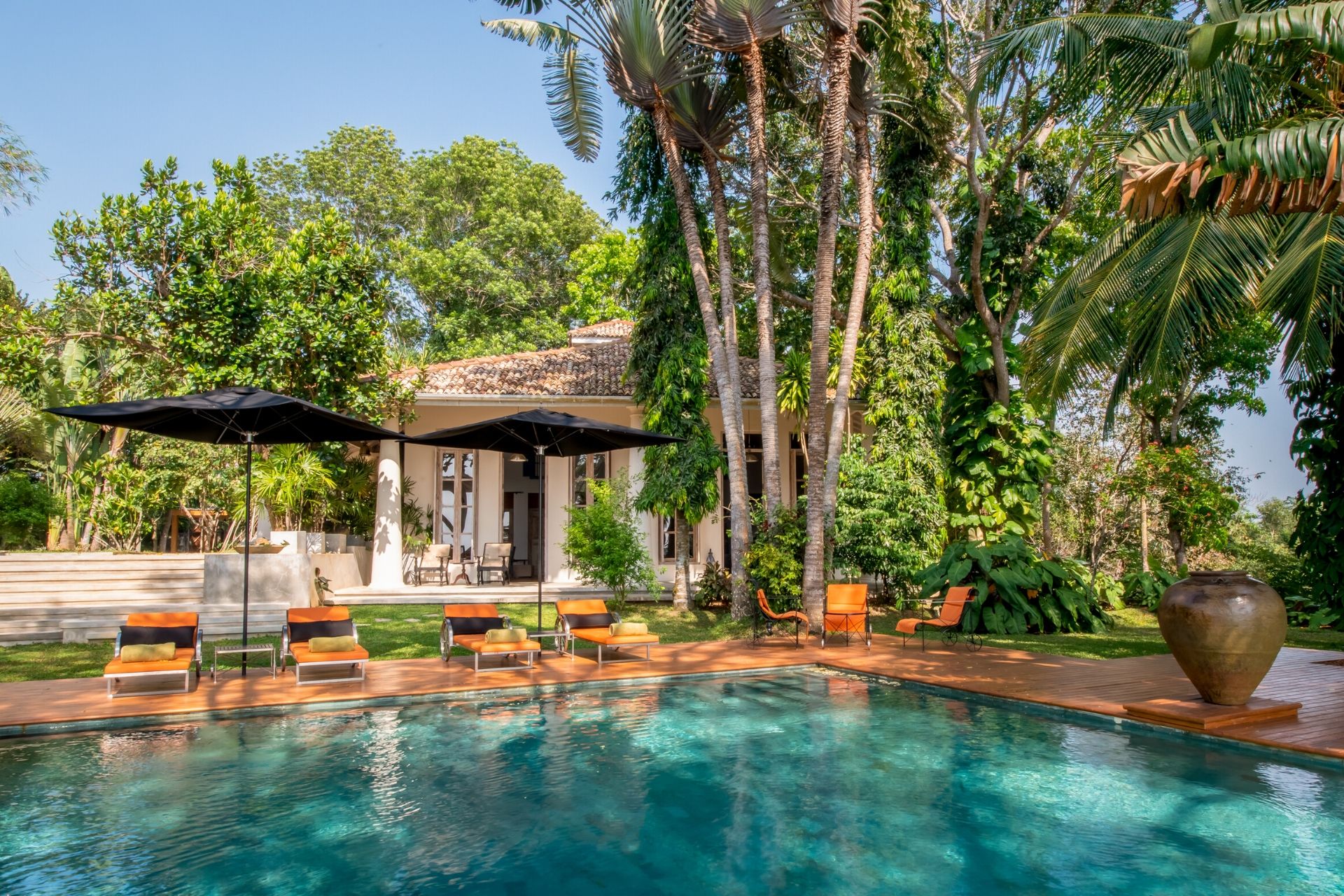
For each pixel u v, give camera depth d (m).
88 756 6.59
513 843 4.86
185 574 14.18
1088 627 13.91
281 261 15.88
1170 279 9.77
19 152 19.08
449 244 37.44
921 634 12.93
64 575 13.53
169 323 15.65
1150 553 21.23
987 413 16.52
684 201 13.92
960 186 18.91
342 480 18.28
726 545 20.28
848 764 6.43
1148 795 5.62
